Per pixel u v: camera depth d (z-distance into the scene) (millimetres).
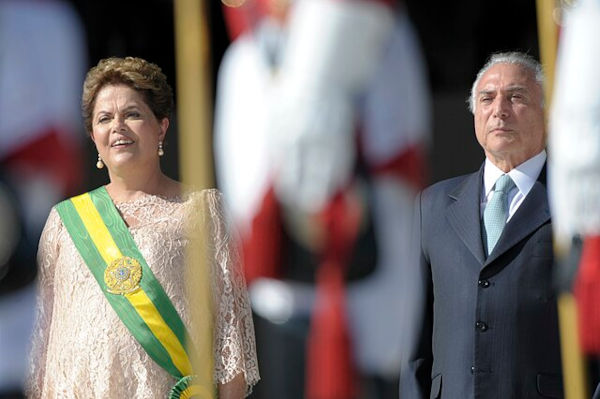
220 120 11234
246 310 11758
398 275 11258
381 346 11328
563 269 11453
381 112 10914
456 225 11859
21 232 12273
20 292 12297
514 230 11641
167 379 11602
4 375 12336
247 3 11016
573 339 11398
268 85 10992
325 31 10797
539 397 11453
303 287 11281
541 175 11859
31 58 12227
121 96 11938
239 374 11641
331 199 11016
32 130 12227
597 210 11258
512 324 11492
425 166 11094
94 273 11688
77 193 14266
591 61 11164
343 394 11273
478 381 11508
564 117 11281
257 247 11227
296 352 11383
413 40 10969
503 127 11734
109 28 14867
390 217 11109
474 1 14406
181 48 11711
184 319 11641
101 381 11484
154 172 12125
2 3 12133
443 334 11750
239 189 11219
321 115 10883
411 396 11789
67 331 11664
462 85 14648
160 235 11758
